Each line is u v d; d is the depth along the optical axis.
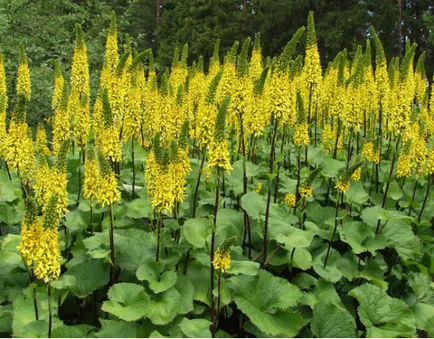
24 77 2.19
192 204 1.70
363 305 1.30
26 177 1.60
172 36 9.38
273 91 1.40
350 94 1.89
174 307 1.18
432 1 7.70
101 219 1.55
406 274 1.58
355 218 1.83
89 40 3.63
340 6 7.93
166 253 1.38
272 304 1.23
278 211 1.56
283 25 8.16
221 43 8.65
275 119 1.43
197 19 9.09
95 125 1.75
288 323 1.21
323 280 1.40
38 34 3.34
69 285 1.08
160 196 1.23
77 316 1.32
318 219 1.74
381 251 1.69
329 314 1.23
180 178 1.32
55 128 1.78
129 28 9.23
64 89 1.77
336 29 7.12
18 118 1.46
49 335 1.04
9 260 1.25
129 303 1.17
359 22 7.04
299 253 1.44
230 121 1.80
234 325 1.35
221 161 1.27
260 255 1.45
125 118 1.79
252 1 8.47
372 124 2.42
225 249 1.11
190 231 1.32
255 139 2.00
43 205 1.34
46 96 2.88
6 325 1.17
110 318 1.22
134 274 1.35
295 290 1.25
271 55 8.54
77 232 1.50
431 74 7.12
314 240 1.60
